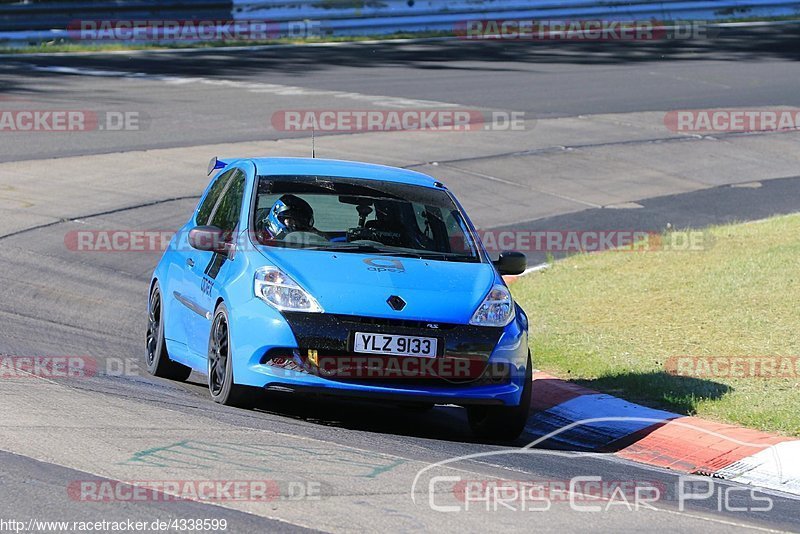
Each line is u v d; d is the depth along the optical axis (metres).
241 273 27.88
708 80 108.88
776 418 29.33
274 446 23.91
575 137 83.50
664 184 73.00
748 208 67.31
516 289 47.00
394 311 26.75
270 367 26.48
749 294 42.62
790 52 128.12
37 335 35.97
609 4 144.50
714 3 150.50
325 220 29.89
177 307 31.62
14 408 25.30
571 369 35.34
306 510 19.52
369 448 24.94
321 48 126.25
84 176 64.06
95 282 45.59
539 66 115.00
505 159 75.81
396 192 31.50
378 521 19.27
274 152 72.31
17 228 52.59
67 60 108.88
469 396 26.77
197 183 64.44
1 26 117.75
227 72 104.50
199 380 34.09
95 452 22.25
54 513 18.47
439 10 139.88
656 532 20.14
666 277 46.50
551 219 63.28
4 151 68.38
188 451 22.81
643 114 92.50
